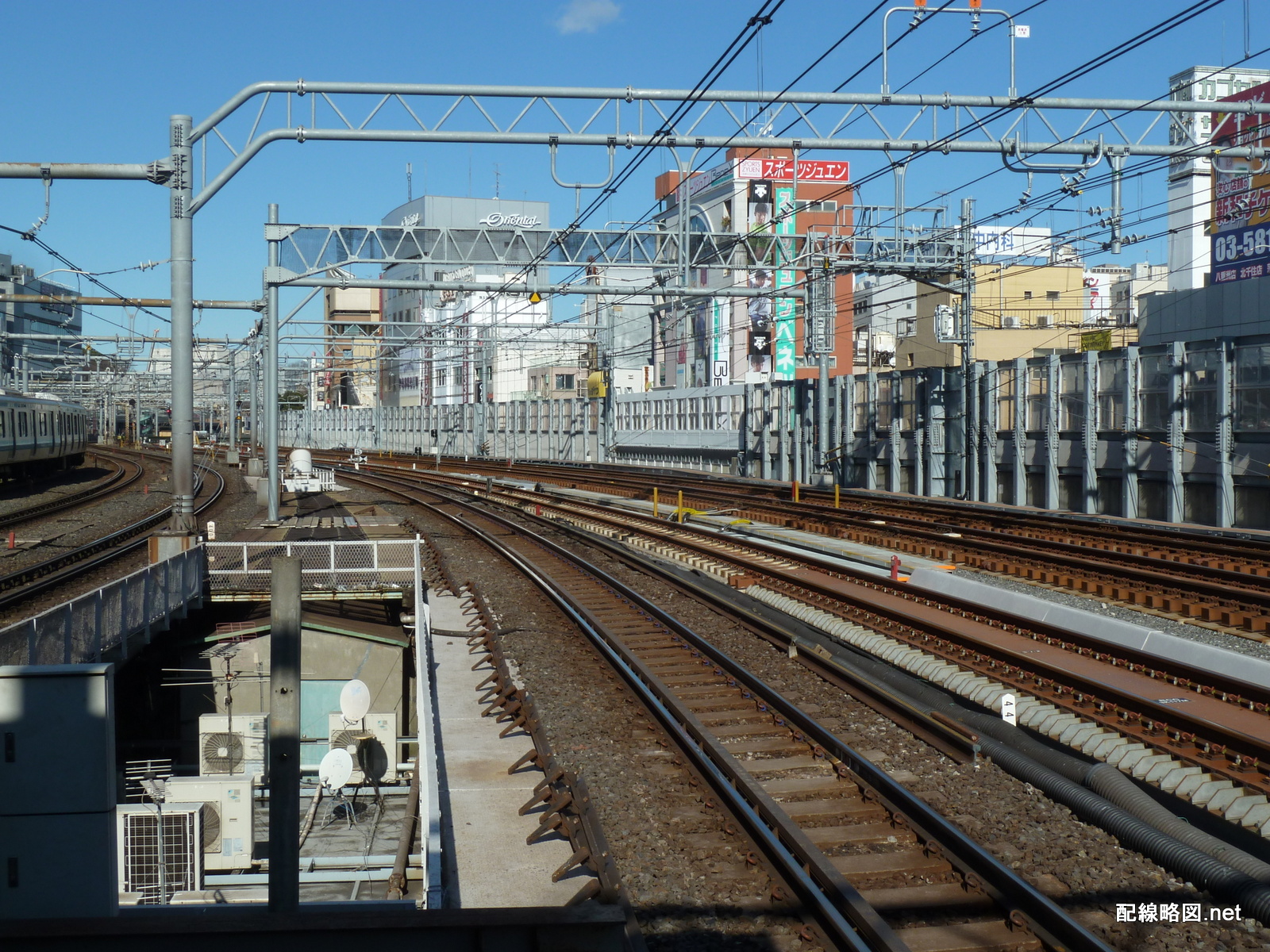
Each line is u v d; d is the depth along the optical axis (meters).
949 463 38.84
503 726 10.73
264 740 17.31
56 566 21.83
